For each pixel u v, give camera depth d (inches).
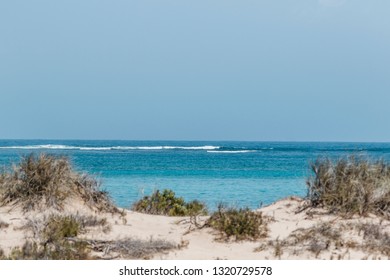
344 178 829.2
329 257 636.1
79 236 668.1
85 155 4547.2
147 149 6973.4
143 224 753.6
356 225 721.0
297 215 791.7
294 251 647.8
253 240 692.7
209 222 731.4
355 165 859.4
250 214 746.8
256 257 636.7
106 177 2220.7
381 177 861.8
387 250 655.1
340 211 778.8
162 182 2004.2
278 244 668.1
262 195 1568.7
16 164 851.4
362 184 815.7
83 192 811.4
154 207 935.7
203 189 1744.6
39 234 658.8
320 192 819.4
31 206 765.3
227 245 678.5
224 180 2140.7
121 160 3735.2
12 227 692.1
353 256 637.3
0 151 4795.8
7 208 770.2
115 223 738.8
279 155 5162.4
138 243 647.8
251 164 3417.8
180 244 668.1
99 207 796.6
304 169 2869.1
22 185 792.9
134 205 948.0
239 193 1627.7
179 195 1530.5
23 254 596.4
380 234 688.4
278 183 2004.2
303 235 693.9
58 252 611.5
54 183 788.6
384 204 794.2
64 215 723.4
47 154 836.0
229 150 7057.1
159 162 3550.7
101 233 687.1
